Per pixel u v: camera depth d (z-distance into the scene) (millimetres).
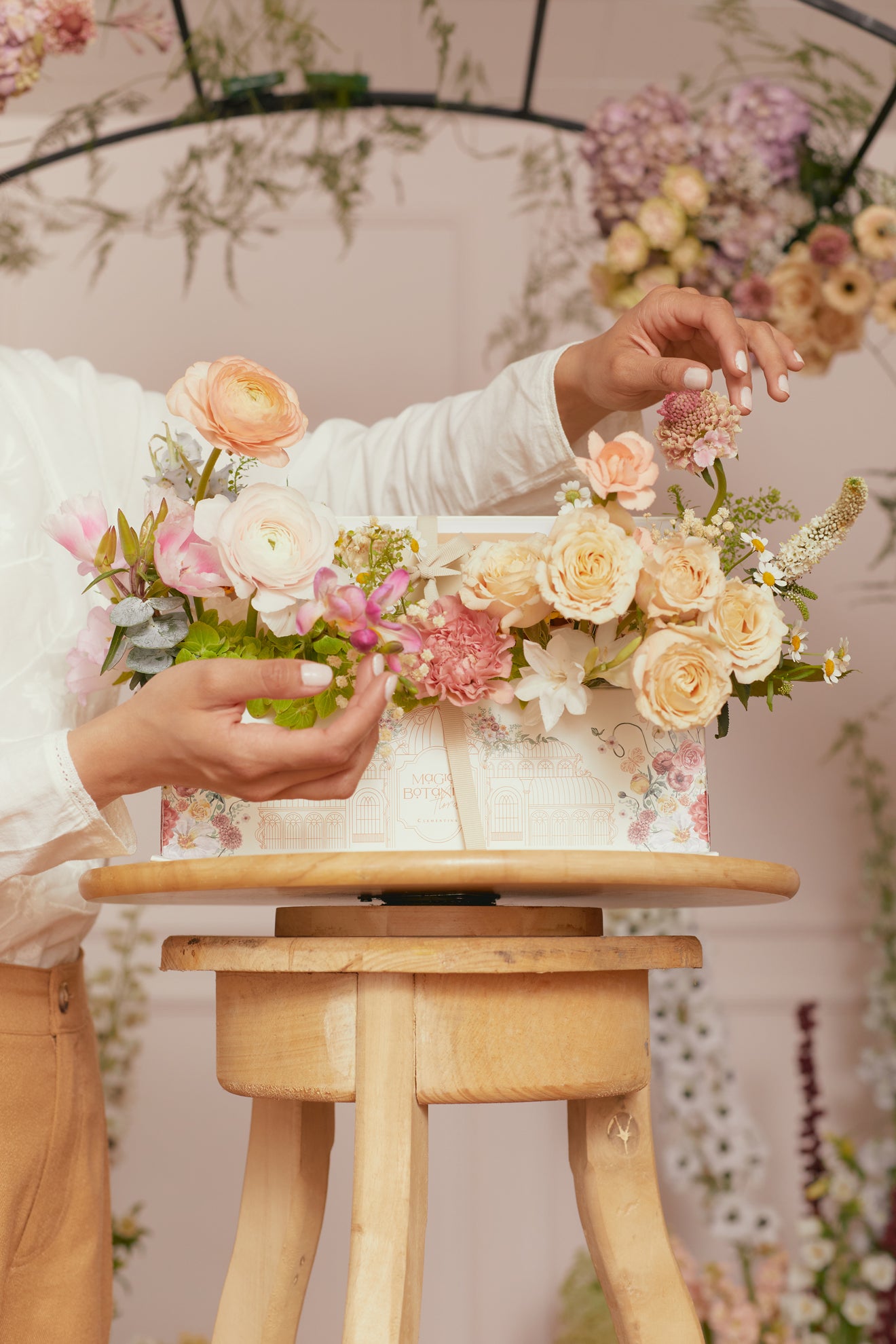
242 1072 747
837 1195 1770
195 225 1935
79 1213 894
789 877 737
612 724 762
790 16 1833
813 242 1854
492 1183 1903
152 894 738
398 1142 686
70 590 876
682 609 680
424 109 1912
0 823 668
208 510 673
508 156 2059
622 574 675
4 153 2008
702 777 763
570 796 752
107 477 979
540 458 881
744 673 697
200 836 750
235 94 1846
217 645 698
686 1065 1794
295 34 1788
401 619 717
